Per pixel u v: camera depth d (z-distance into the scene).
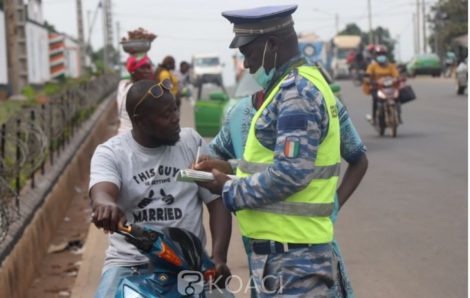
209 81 28.64
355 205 9.74
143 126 3.94
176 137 3.97
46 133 10.41
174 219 4.00
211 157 3.97
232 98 13.78
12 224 7.03
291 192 3.50
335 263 3.72
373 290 6.47
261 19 3.62
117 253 4.01
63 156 12.20
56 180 10.13
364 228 8.55
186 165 4.06
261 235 3.61
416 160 13.20
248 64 3.74
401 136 16.89
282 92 3.55
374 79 17.14
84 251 8.09
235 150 4.09
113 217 3.61
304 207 3.56
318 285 3.61
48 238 8.73
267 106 3.60
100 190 3.85
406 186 10.85
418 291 6.41
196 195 4.07
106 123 23.47
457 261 7.18
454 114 21.67
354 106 26.81
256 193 3.52
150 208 4.00
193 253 3.73
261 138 3.61
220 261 3.90
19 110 10.39
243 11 3.70
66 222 10.34
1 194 7.02
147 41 8.47
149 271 3.83
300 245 3.57
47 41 36.25
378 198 10.11
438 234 8.17
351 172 4.13
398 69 18.33
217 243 3.98
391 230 8.41
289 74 3.60
